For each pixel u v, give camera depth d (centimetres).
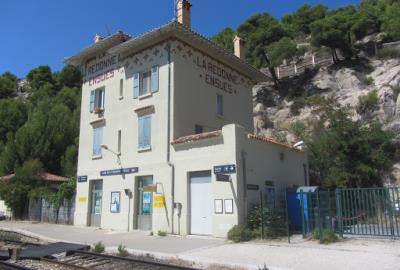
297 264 1086
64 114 4503
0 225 2544
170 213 1933
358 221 1562
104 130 2453
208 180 1838
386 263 1052
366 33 5116
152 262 1126
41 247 1470
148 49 2262
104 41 2472
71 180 2692
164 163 2019
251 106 2752
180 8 2355
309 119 3897
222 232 1698
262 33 5247
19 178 3089
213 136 1808
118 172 2269
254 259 1185
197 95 2233
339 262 1093
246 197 1723
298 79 4766
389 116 3572
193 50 2259
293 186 2164
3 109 5272
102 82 2559
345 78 4366
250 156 1817
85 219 2425
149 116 2169
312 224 1658
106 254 1339
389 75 4025
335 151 3000
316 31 4791
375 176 2914
